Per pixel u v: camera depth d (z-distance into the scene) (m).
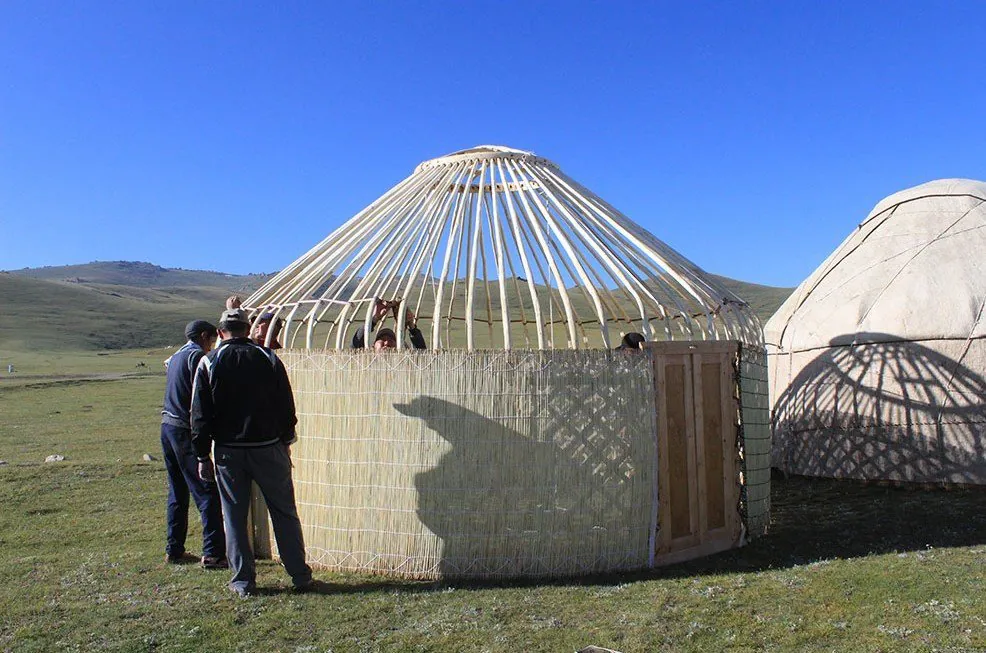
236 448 5.95
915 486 10.06
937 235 11.03
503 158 8.09
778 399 11.75
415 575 6.52
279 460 6.08
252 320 7.98
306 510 6.96
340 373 6.82
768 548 7.36
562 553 6.51
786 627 5.12
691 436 7.09
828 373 10.97
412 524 6.54
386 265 7.62
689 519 7.04
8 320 98.31
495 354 6.50
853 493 9.95
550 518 6.49
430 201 7.93
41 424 19.69
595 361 6.59
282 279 8.23
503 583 6.32
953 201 11.30
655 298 7.30
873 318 10.75
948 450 9.88
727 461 7.42
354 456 6.73
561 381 6.51
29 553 7.38
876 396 10.44
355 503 6.71
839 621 5.20
